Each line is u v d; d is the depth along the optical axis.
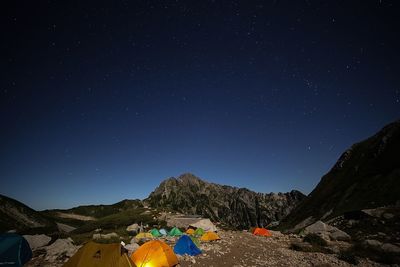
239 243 27.31
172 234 36.38
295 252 22.55
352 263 17.92
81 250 13.28
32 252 19.22
